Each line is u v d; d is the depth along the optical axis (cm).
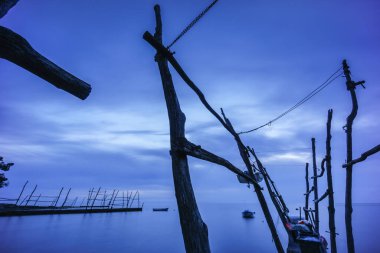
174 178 287
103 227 5500
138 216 9694
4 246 3073
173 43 355
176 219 9638
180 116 321
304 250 690
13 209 5484
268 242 4466
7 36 133
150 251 3500
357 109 768
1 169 3294
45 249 3116
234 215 14375
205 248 256
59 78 160
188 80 379
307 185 1502
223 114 918
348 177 747
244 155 801
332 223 882
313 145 1298
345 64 813
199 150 318
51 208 6881
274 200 991
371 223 9062
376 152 607
